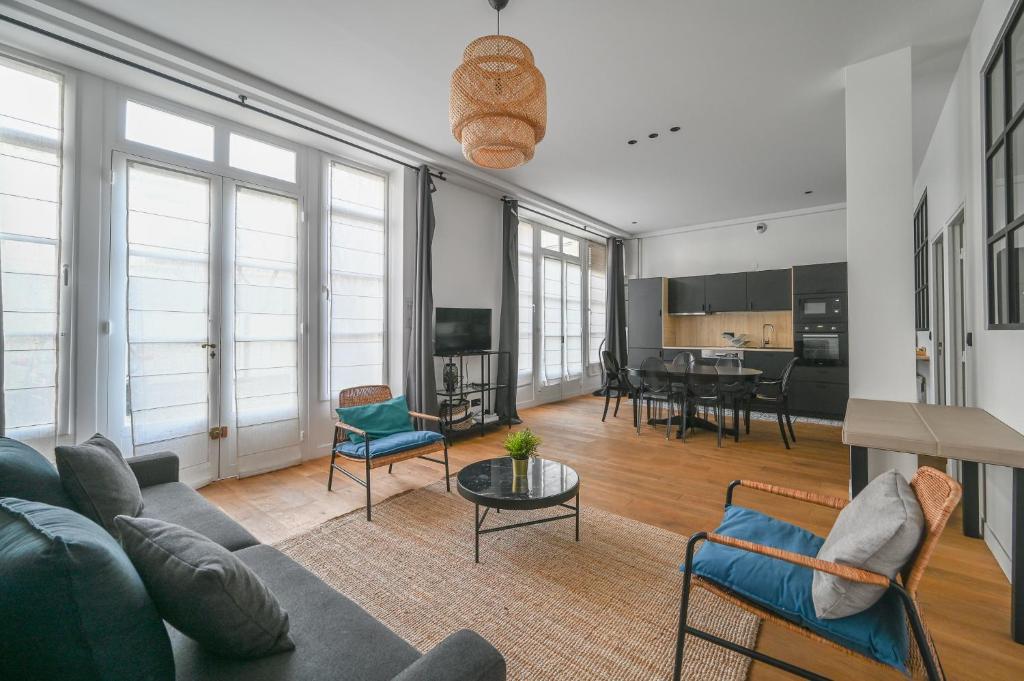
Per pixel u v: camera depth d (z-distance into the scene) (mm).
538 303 6695
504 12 2445
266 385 3590
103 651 721
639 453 4090
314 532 2518
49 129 2639
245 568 997
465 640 905
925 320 4648
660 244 7875
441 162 4449
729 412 6266
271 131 3621
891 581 1106
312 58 2869
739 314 7074
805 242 6539
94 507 1479
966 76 2781
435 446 3020
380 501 2969
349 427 2840
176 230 3139
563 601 1899
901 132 2795
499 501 2084
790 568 1386
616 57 2875
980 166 2486
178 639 1064
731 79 3143
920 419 2164
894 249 2797
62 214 2666
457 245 5156
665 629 1732
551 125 3846
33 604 680
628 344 7828
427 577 2074
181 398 3145
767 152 4438
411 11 2445
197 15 2465
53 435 2619
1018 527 1663
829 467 3674
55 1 2293
